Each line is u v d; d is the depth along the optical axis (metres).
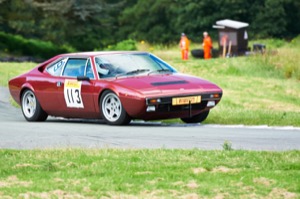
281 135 25.69
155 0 151.62
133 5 160.88
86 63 31.48
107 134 26.86
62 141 25.11
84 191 16.77
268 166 18.73
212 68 67.94
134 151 21.22
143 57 31.78
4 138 26.19
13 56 110.00
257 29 139.50
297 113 33.41
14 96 33.97
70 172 18.56
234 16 140.50
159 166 18.84
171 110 29.56
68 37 138.12
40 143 24.73
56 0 127.75
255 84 57.75
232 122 31.22
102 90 30.30
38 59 105.25
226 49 86.62
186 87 29.92
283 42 115.38
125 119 29.84
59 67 32.44
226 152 20.53
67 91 31.70
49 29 137.25
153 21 151.88
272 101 49.84
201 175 17.89
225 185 17.03
